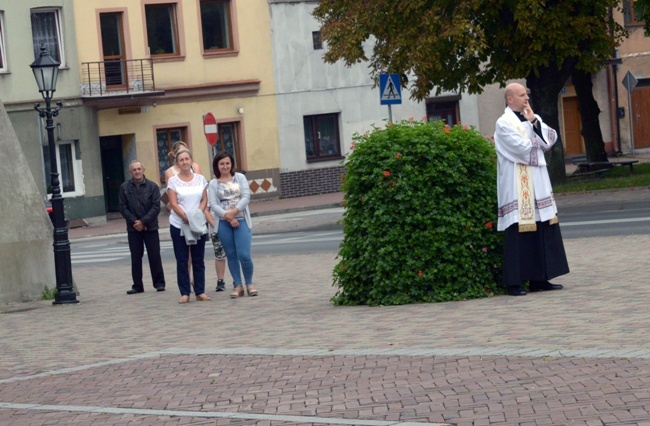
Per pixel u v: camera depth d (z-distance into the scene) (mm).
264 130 48406
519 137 13375
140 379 10227
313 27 49344
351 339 11375
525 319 11477
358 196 14211
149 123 45875
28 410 9344
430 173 13781
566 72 32969
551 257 13672
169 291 19328
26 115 43312
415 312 13008
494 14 30406
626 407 7309
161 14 46250
